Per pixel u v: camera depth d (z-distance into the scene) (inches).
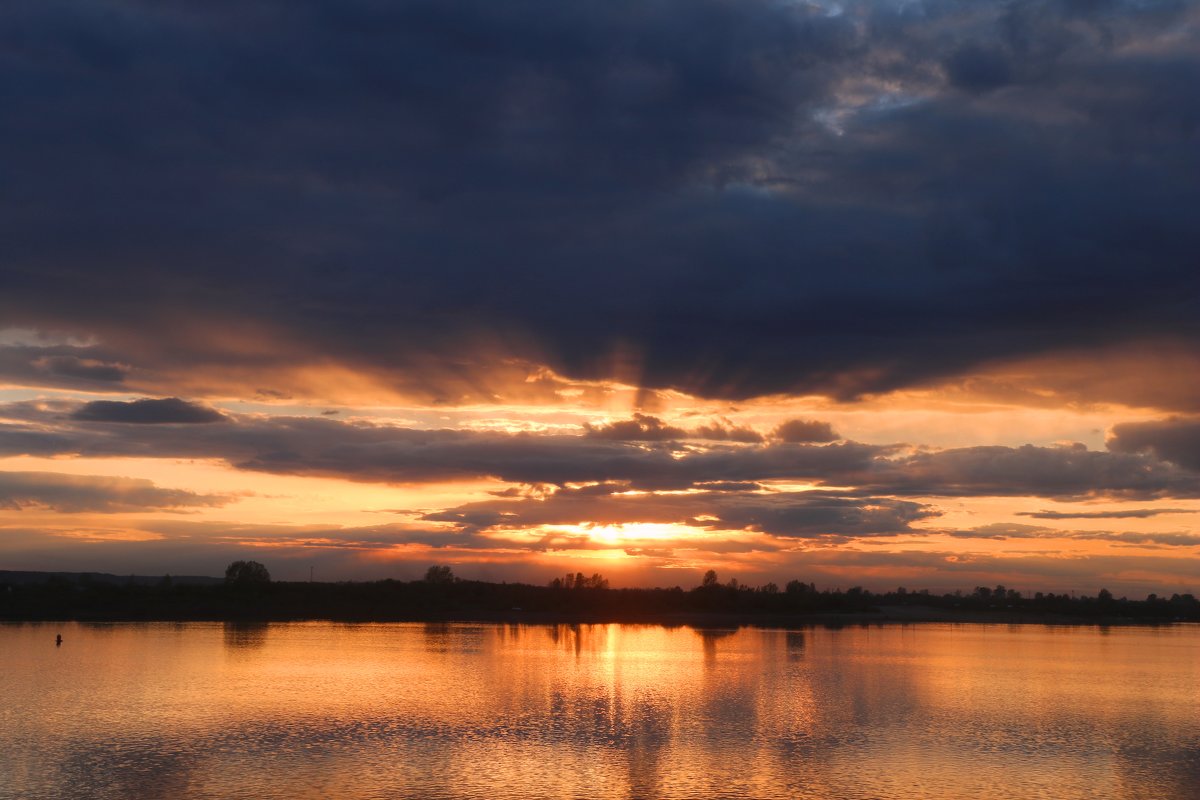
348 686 3164.4
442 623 7677.2
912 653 5201.8
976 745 2237.9
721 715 2625.5
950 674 3981.3
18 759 1966.0
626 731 2336.4
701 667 4065.0
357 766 1913.1
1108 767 2021.4
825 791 1775.3
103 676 3383.4
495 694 3002.0
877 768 1967.3
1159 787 1852.9
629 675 3661.4
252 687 3107.8
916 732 2401.6
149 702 2751.0
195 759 1969.7
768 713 2679.6
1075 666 4586.6
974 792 1790.1
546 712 2628.0
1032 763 2046.0
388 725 2385.6
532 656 4512.8
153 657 4099.4
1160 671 4367.6
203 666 3754.9
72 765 1911.9
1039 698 3198.8
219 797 1678.2
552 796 1704.0
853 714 2699.3
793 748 2155.5
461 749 2087.8
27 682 3196.4
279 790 1726.1
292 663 3929.6
